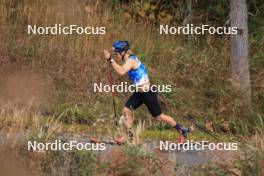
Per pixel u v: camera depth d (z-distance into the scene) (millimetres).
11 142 15906
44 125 20219
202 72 26312
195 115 25016
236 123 24094
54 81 26000
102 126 21953
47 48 27312
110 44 28109
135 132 20734
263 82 25844
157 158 14844
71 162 15047
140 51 28109
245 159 14977
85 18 28625
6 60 26578
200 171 15203
